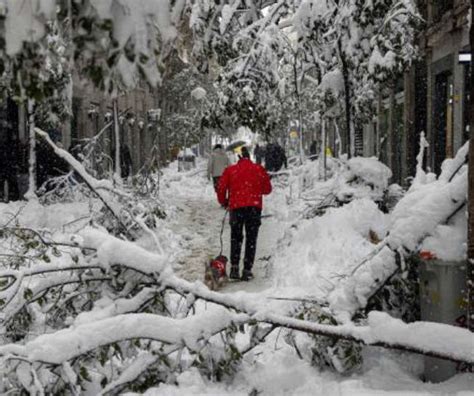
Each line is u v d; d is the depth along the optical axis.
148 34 2.71
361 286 4.88
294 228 11.48
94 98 28.17
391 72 12.21
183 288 4.72
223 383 4.54
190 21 12.06
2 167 20.05
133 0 2.66
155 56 2.75
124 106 35.59
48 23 2.84
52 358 4.09
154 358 4.29
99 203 10.91
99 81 2.72
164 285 4.73
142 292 4.75
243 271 10.16
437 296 4.59
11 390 4.25
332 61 13.51
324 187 12.30
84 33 2.67
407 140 21.61
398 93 23.92
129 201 7.95
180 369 4.55
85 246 4.96
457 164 5.31
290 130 31.36
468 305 4.39
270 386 4.43
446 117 19.25
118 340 4.22
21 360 4.18
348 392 4.07
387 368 4.66
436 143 19.42
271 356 5.14
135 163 38.81
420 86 21.14
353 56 12.23
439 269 4.58
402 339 4.18
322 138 15.79
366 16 11.38
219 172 22.95
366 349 4.92
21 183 20.08
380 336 4.22
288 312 4.84
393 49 12.21
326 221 10.22
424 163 20.62
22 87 2.69
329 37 12.92
